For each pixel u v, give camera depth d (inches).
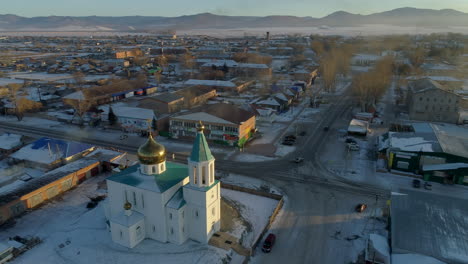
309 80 6825.8
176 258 1707.7
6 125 4126.5
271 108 4717.0
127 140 3580.2
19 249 1782.7
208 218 1791.3
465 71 7436.0
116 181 1846.7
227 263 1710.1
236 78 6899.6
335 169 2851.9
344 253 1815.9
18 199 2142.0
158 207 1758.1
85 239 1875.0
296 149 3307.1
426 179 2613.2
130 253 1744.6
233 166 2913.4
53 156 2834.6
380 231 1983.3
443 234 1724.9
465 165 2541.8
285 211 2210.9
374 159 3056.1
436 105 4188.0
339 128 3978.8
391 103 5231.3
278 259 1772.9
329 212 2199.8
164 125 3848.4
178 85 6678.2
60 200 2338.8
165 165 1919.3
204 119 3425.2
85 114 4355.3
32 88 6186.0
